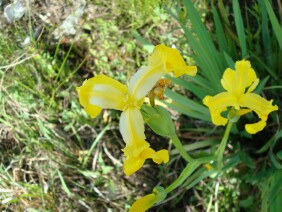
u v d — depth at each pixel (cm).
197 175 40
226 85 24
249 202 42
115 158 47
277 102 43
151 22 51
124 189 46
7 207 46
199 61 40
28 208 46
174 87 48
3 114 48
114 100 25
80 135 48
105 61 50
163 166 46
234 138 43
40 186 47
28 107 48
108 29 51
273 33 42
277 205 36
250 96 25
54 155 47
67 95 49
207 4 49
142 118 25
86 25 52
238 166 44
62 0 53
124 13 51
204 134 46
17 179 47
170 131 28
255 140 43
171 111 48
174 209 46
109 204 46
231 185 44
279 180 37
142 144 25
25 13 52
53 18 53
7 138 49
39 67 50
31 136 48
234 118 28
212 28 49
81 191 47
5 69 49
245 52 39
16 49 51
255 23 48
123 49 51
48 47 52
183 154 31
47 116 49
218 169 37
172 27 50
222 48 42
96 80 25
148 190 46
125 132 25
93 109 25
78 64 51
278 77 42
